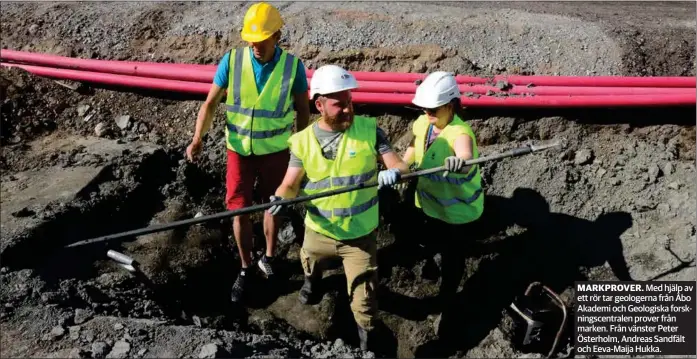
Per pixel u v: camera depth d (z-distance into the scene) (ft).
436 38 19.79
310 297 16.34
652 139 18.01
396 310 16.63
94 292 14.56
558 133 18.24
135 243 16.44
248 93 14.05
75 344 12.60
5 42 21.35
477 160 12.70
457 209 14.64
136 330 13.15
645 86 18.06
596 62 19.07
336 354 14.61
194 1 22.33
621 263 16.47
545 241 17.16
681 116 17.97
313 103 19.25
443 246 15.69
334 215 13.39
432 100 13.42
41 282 13.91
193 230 17.19
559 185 17.54
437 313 16.46
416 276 17.11
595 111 18.22
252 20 13.34
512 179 17.90
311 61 19.70
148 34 20.97
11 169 17.56
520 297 15.62
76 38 21.07
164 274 16.01
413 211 17.37
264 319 16.21
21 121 19.24
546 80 18.38
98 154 18.03
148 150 18.38
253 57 13.89
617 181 17.48
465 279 16.96
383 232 17.65
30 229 14.83
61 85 20.12
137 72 19.61
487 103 18.03
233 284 16.94
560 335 15.03
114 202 16.76
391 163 13.08
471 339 16.10
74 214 15.84
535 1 23.45
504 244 17.22
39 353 12.33
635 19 21.17
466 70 19.08
